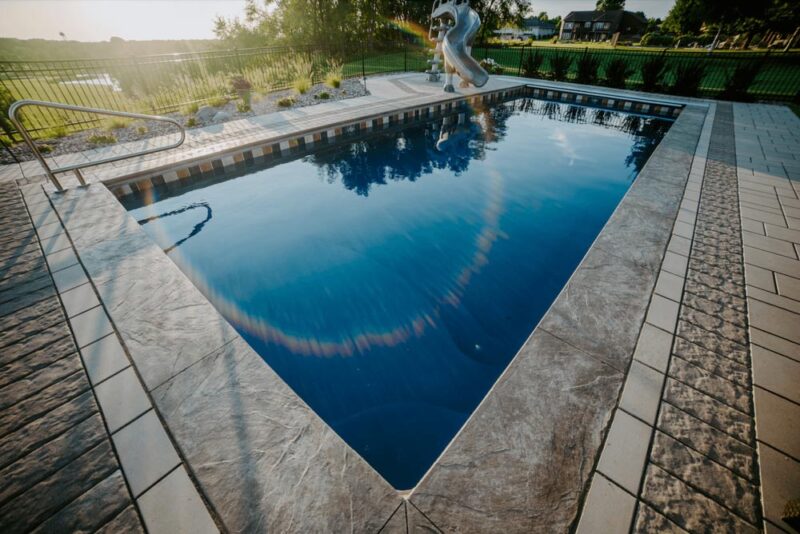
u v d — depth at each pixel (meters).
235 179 6.10
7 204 4.04
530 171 6.83
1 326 2.37
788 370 2.02
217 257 4.25
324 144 7.45
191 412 1.81
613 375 1.99
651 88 11.90
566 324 2.35
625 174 6.67
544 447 1.63
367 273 4.04
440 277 3.99
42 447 1.66
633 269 2.89
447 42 10.48
